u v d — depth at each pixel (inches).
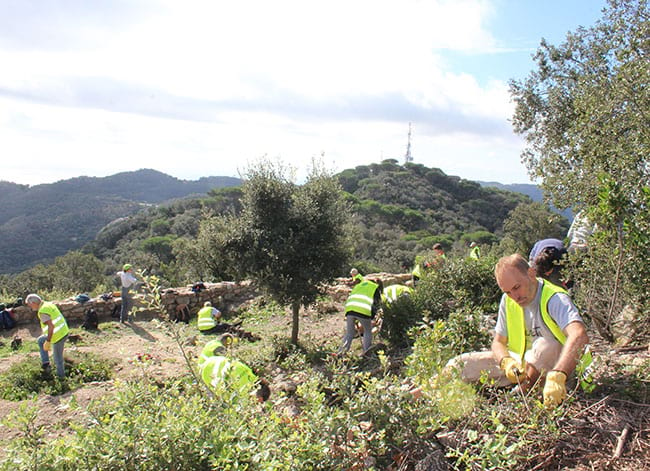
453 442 122.1
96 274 1237.7
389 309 357.4
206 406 130.7
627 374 144.5
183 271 896.3
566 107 494.6
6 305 525.3
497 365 142.6
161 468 109.6
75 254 1236.5
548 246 186.2
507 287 131.0
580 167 263.4
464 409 125.3
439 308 347.9
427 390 126.3
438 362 134.9
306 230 410.6
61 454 112.3
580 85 320.5
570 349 118.7
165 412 121.6
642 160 223.1
